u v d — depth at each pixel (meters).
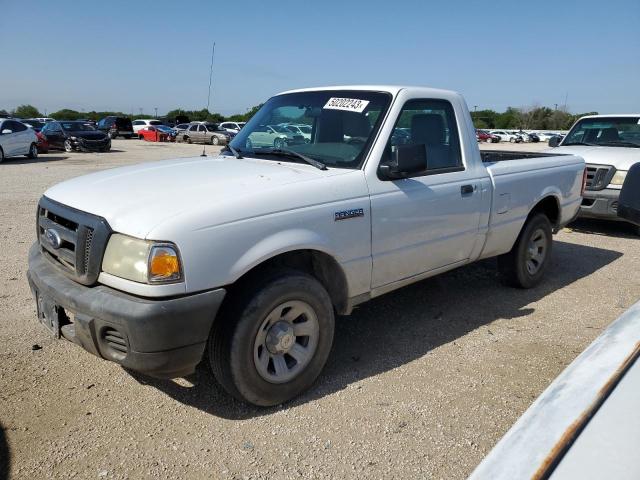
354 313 4.84
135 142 36.88
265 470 2.72
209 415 3.19
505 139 57.75
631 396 1.47
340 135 3.96
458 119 4.45
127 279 2.80
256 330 3.06
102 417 3.14
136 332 2.72
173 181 3.35
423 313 4.86
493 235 4.75
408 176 3.77
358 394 3.45
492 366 3.85
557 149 9.12
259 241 3.04
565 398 1.59
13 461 2.74
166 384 3.53
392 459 2.82
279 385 3.24
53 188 3.65
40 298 3.28
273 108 4.64
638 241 7.89
